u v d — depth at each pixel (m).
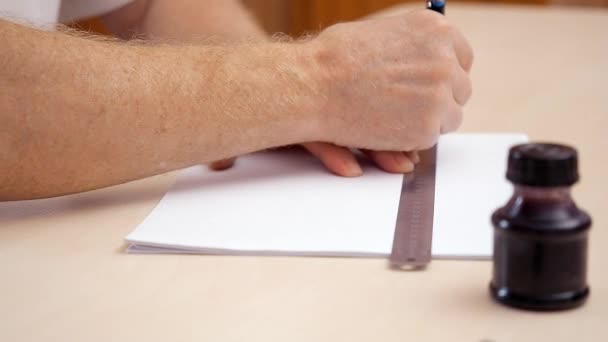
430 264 0.74
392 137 1.00
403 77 0.99
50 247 0.81
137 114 0.90
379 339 0.61
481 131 1.19
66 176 0.89
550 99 1.36
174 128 0.92
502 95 1.39
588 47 1.72
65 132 0.88
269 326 0.63
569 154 0.62
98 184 0.91
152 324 0.65
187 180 0.99
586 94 1.38
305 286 0.71
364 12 3.28
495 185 0.94
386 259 0.76
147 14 1.41
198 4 1.39
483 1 3.19
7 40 0.87
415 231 0.81
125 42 1.02
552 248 0.63
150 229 0.83
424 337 0.61
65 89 0.88
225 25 1.37
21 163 0.87
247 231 0.82
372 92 0.98
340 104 0.98
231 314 0.66
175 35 1.38
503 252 0.65
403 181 0.97
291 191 0.94
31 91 0.86
